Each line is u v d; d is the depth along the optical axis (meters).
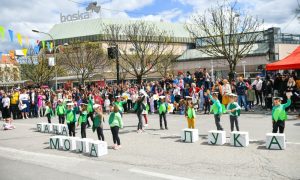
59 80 51.31
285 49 46.16
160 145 11.30
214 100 11.72
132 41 41.44
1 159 10.78
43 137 14.85
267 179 7.10
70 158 10.28
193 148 10.50
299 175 7.23
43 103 24.83
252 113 18.00
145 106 14.84
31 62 51.12
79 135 14.90
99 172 8.42
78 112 13.38
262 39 45.94
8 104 18.39
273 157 8.81
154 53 42.66
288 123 14.30
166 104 14.84
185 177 7.53
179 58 58.72
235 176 7.41
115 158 9.84
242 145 10.29
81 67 48.03
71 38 64.88
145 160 9.36
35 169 9.15
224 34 28.44
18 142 13.87
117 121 11.18
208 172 7.83
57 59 49.88
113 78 50.31
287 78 17.58
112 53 24.39
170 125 15.90
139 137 13.09
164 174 7.88
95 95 20.61
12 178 8.31
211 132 10.95
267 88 18.59
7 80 62.53
